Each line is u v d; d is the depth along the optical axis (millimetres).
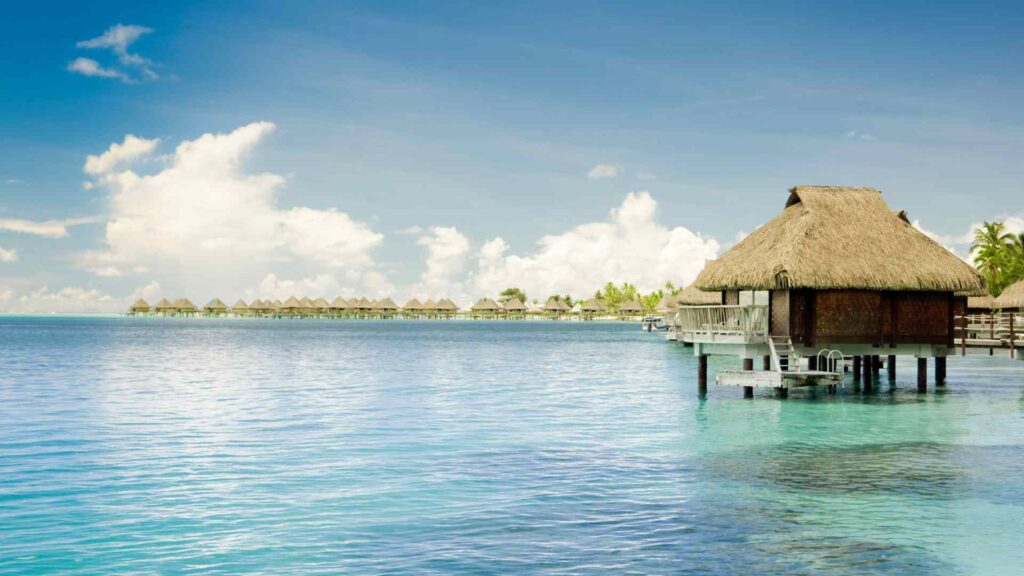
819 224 28141
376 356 57656
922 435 20750
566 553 10969
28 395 30047
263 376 39469
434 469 16359
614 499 13883
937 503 13711
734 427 22109
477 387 34000
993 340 30078
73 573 10227
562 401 28500
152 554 10969
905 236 28953
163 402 27953
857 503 13672
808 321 27344
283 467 16594
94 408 26203
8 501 13727
